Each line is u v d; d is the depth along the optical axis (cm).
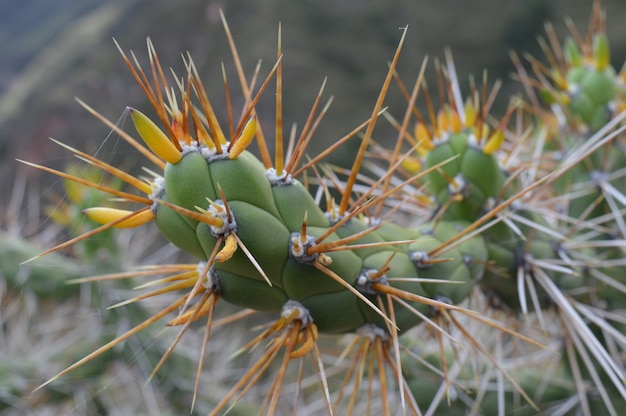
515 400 238
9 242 304
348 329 157
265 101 591
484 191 200
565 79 269
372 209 224
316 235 145
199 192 136
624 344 231
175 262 436
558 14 738
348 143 590
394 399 248
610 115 256
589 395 240
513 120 557
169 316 298
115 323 285
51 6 1152
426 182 203
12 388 287
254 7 681
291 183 145
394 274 160
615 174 253
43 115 692
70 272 301
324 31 673
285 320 144
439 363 237
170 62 671
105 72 715
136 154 508
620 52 725
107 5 1004
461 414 239
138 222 140
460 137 202
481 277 196
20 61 1032
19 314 327
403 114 636
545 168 263
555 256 216
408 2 714
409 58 679
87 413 297
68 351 292
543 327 205
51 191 613
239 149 136
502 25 705
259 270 129
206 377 298
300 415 316
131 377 302
